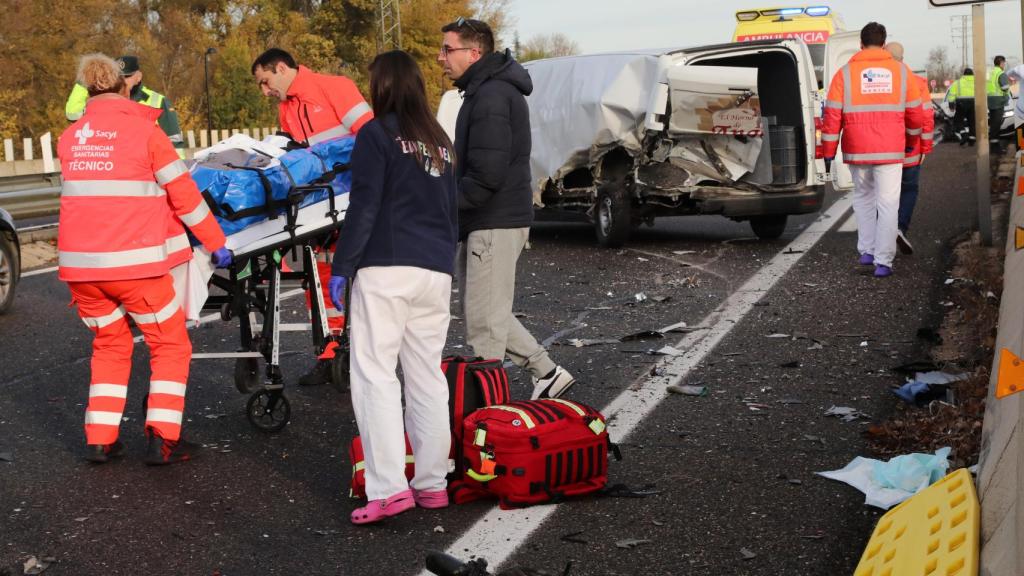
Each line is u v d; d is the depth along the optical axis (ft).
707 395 20.20
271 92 23.25
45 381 22.94
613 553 13.28
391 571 13.02
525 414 14.96
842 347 23.40
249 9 213.87
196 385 22.29
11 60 143.43
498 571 12.83
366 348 14.47
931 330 23.76
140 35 171.42
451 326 27.89
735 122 37.73
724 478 15.76
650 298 29.94
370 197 14.24
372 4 213.87
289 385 22.22
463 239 18.74
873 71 31.19
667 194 38.17
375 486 14.40
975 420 16.89
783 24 60.18
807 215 48.34
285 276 21.34
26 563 13.41
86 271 16.67
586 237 44.32
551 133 40.88
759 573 12.60
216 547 13.92
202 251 18.01
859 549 13.15
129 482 16.53
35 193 50.31
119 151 16.63
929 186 56.13
